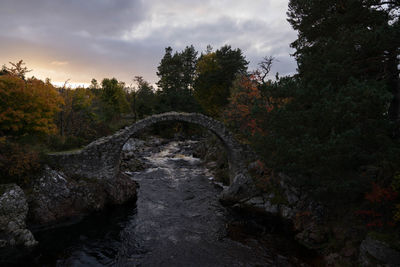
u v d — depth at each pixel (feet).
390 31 30.37
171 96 177.06
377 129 28.71
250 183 58.03
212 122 64.59
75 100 107.14
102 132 108.06
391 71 38.01
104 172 58.49
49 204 47.24
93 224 47.85
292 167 35.88
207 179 79.82
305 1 46.75
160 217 51.52
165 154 121.29
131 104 210.79
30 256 36.65
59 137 73.72
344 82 36.29
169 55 225.56
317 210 43.19
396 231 29.09
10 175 43.88
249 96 79.66
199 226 47.62
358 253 31.22
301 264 34.83
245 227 47.44
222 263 35.40
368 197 32.01
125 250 38.93
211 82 145.07
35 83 59.72
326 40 41.73
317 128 34.09
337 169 32.27
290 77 41.22
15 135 60.18
